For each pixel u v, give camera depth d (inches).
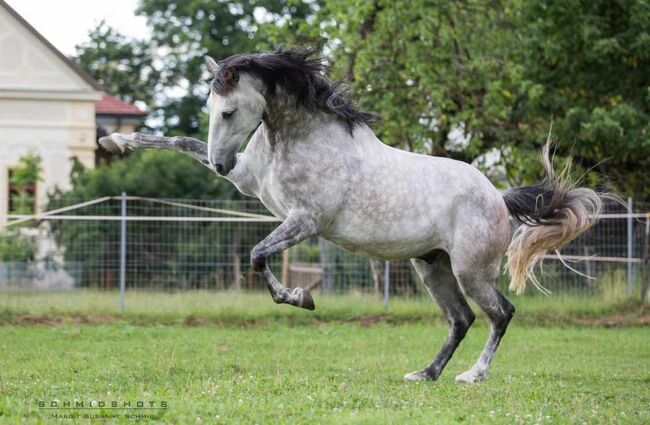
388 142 753.0
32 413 265.1
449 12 741.9
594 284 716.7
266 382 342.3
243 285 773.9
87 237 775.1
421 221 349.7
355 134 343.3
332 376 378.6
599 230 731.4
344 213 341.4
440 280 377.4
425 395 319.0
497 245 365.4
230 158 331.6
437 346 529.3
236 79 327.0
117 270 756.0
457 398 316.5
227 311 650.8
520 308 686.5
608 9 727.7
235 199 952.9
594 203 386.3
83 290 735.1
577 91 748.0
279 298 331.6
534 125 745.6
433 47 751.7
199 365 417.4
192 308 659.4
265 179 341.7
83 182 927.7
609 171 757.3
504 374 407.2
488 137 760.3
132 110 1428.4
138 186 904.9
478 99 749.3
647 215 666.8
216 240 765.3
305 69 333.7
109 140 353.1
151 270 753.6
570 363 458.9
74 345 504.1
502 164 775.7
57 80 1236.5
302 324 644.7
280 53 334.0
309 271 802.8
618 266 719.7
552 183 384.5
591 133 696.4
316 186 334.3
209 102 335.9
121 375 370.6
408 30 735.7
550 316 674.8
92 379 357.7
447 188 354.9
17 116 1225.4
